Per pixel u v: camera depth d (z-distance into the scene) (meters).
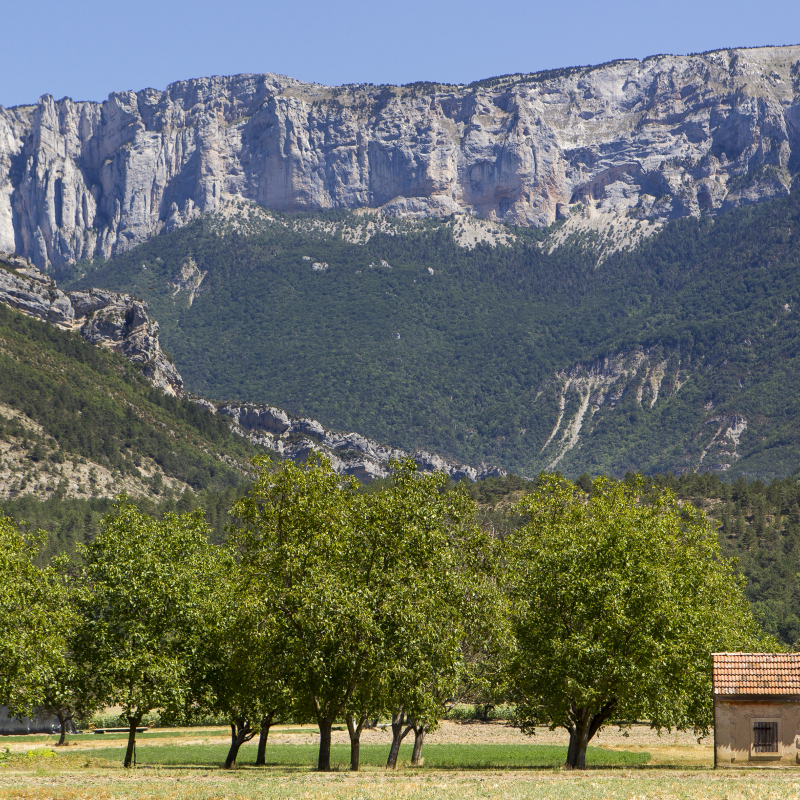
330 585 47.84
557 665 54.44
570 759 57.75
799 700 50.88
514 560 60.16
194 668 54.94
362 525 51.69
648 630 53.97
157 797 38.69
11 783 45.28
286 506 51.44
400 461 55.25
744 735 51.22
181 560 58.66
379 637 47.78
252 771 54.28
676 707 56.06
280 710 56.78
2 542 57.78
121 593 54.12
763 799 36.94
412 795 38.47
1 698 52.47
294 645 47.91
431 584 51.34
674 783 42.50
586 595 55.12
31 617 53.41
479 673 57.06
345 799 37.59
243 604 48.97
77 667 55.28
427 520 52.81
